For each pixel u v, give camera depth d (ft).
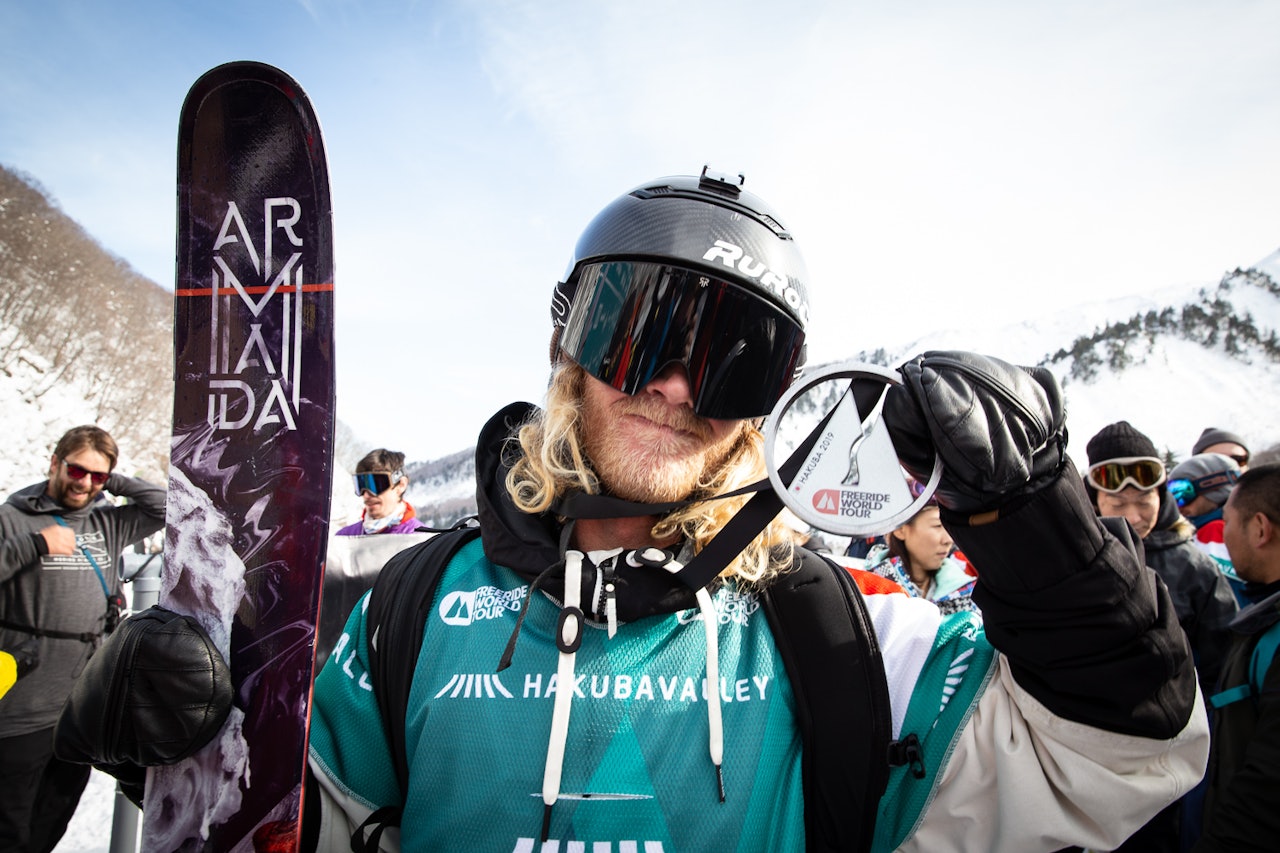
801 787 2.94
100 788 13.75
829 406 2.67
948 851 2.88
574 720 2.89
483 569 3.48
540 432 3.68
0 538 10.31
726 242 3.20
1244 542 7.07
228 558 3.84
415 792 2.97
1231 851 4.84
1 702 9.90
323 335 3.98
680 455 3.16
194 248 4.19
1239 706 6.16
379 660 3.35
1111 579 2.34
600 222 3.55
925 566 8.53
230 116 4.20
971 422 2.27
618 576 3.08
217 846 3.39
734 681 3.02
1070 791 2.62
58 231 167.02
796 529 3.52
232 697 3.52
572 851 2.70
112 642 3.34
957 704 2.96
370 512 15.43
